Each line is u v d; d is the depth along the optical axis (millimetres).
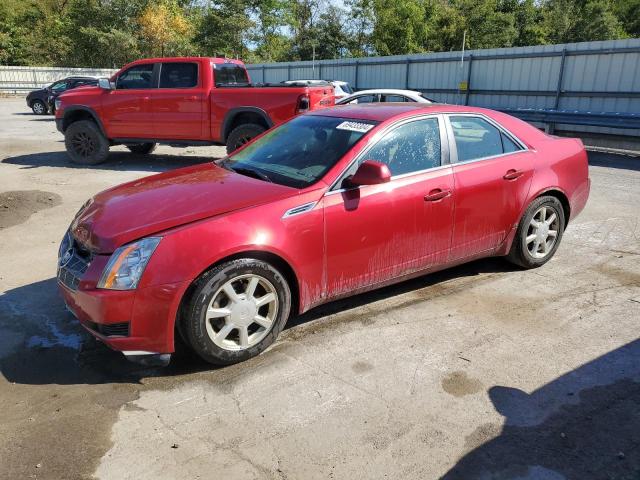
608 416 2977
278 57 48469
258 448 2725
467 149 4496
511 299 4496
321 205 3639
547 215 5094
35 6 49812
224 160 4625
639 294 4605
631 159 12492
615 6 51688
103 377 3375
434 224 4211
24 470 2568
